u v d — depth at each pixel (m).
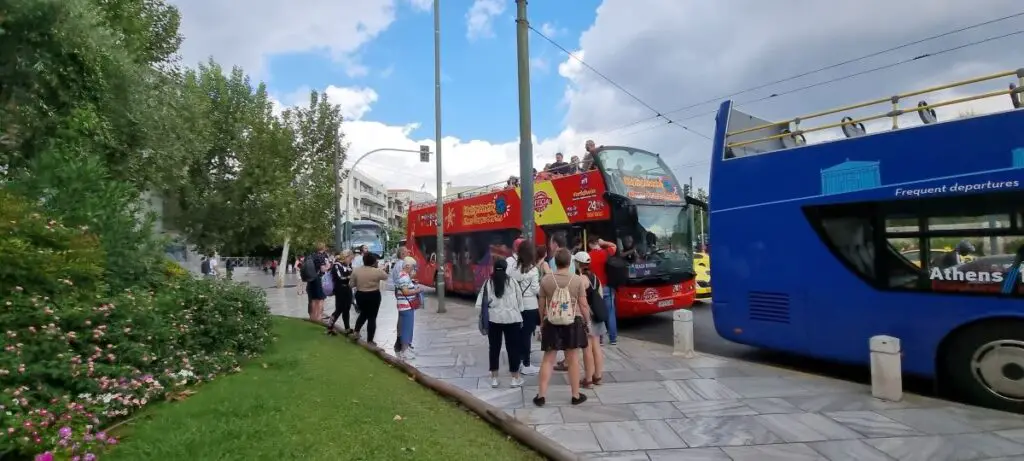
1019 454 4.62
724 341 10.30
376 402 5.73
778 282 7.88
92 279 5.77
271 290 28.83
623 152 12.52
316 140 31.95
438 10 15.99
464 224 18.20
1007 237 5.86
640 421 5.60
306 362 7.69
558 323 6.12
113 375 5.07
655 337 10.93
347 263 11.12
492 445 4.77
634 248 11.65
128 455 3.99
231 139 24.69
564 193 12.96
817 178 7.50
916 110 6.55
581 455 4.62
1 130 6.27
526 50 10.15
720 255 8.63
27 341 4.53
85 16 6.90
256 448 4.14
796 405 6.05
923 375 6.47
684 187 14.33
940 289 6.35
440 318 14.12
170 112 9.45
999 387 5.87
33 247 5.13
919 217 6.53
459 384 7.25
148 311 6.05
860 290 7.01
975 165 6.09
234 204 23.36
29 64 6.47
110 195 6.80
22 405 4.02
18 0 6.12
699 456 4.68
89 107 7.09
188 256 15.03
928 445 4.84
